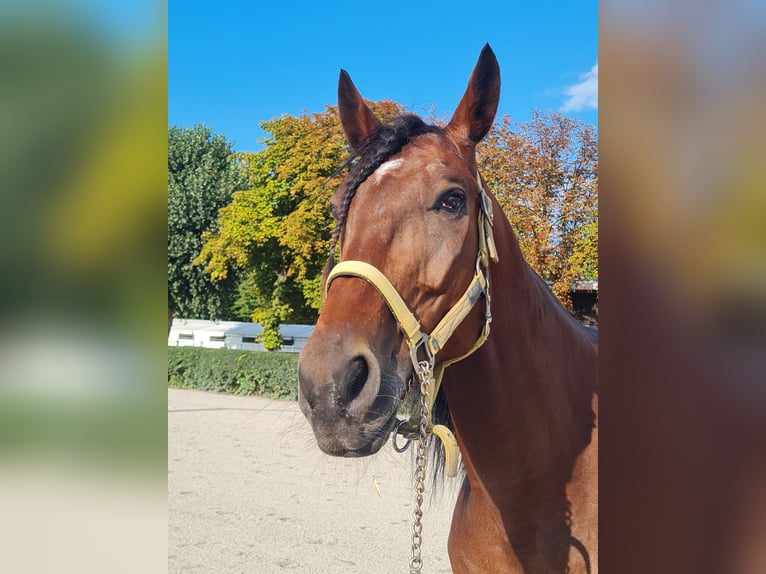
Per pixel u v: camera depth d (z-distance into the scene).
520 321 1.60
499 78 1.59
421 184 1.38
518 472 1.57
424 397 1.33
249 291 17.23
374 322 1.27
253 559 3.97
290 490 5.58
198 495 5.38
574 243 9.56
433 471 2.06
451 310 1.39
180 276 19.25
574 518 1.59
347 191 1.44
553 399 1.62
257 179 14.11
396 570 3.80
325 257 13.36
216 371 12.49
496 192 9.86
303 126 13.42
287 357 11.63
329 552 4.11
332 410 1.17
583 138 9.78
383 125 1.57
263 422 8.87
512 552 1.63
